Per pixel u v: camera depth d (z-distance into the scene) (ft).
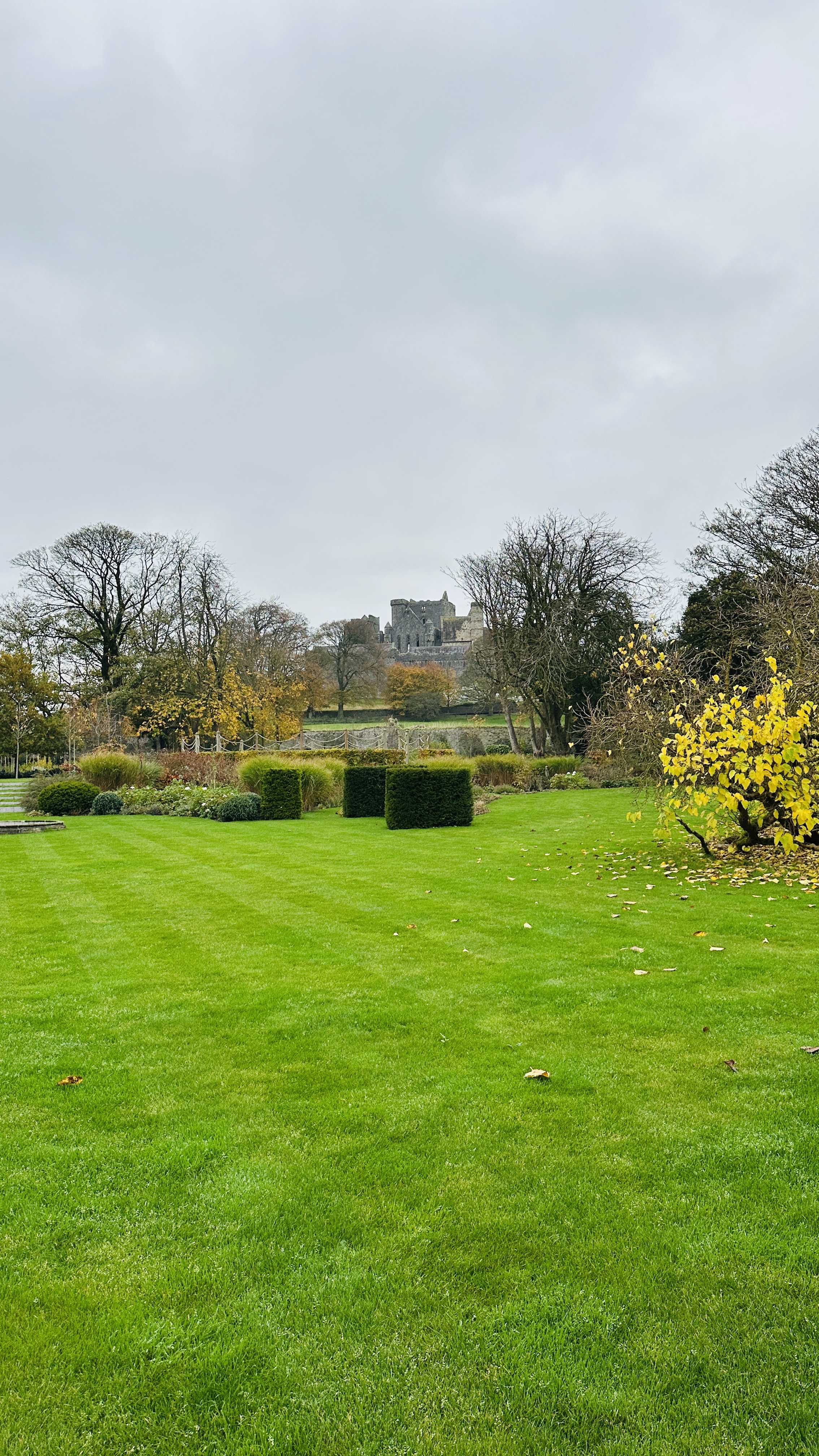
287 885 28.30
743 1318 7.03
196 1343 6.89
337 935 20.86
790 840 26.30
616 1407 6.17
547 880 28.25
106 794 62.59
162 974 17.65
